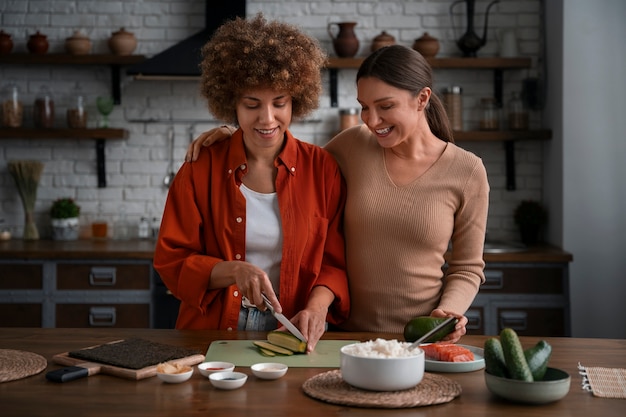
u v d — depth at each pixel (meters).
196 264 2.06
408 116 2.06
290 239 2.15
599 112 4.29
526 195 4.78
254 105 2.05
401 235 2.16
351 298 2.25
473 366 1.68
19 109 4.61
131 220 4.81
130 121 4.79
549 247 4.43
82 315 4.14
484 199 2.22
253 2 4.75
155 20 4.79
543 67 4.63
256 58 2.00
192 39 4.45
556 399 1.42
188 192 2.19
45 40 4.62
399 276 2.17
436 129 2.30
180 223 2.20
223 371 1.57
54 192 4.81
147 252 4.10
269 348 1.80
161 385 1.55
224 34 2.12
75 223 4.66
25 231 4.63
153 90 4.80
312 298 2.07
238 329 2.14
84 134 4.55
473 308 4.08
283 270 2.15
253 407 1.41
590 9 4.29
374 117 2.06
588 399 1.47
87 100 4.79
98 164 4.77
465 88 4.80
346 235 2.25
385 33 4.60
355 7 4.77
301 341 1.80
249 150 2.20
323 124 4.79
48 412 1.38
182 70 4.31
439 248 2.20
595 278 4.28
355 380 1.48
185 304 2.24
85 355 1.70
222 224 2.16
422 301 2.19
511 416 1.37
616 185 4.29
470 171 2.20
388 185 2.20
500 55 4.67
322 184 2.24
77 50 4.59
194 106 4.80
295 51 2.06
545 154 4.68
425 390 1.49
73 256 4.10
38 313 4.14
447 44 4.78
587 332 4.28
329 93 4.77
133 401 1.44
